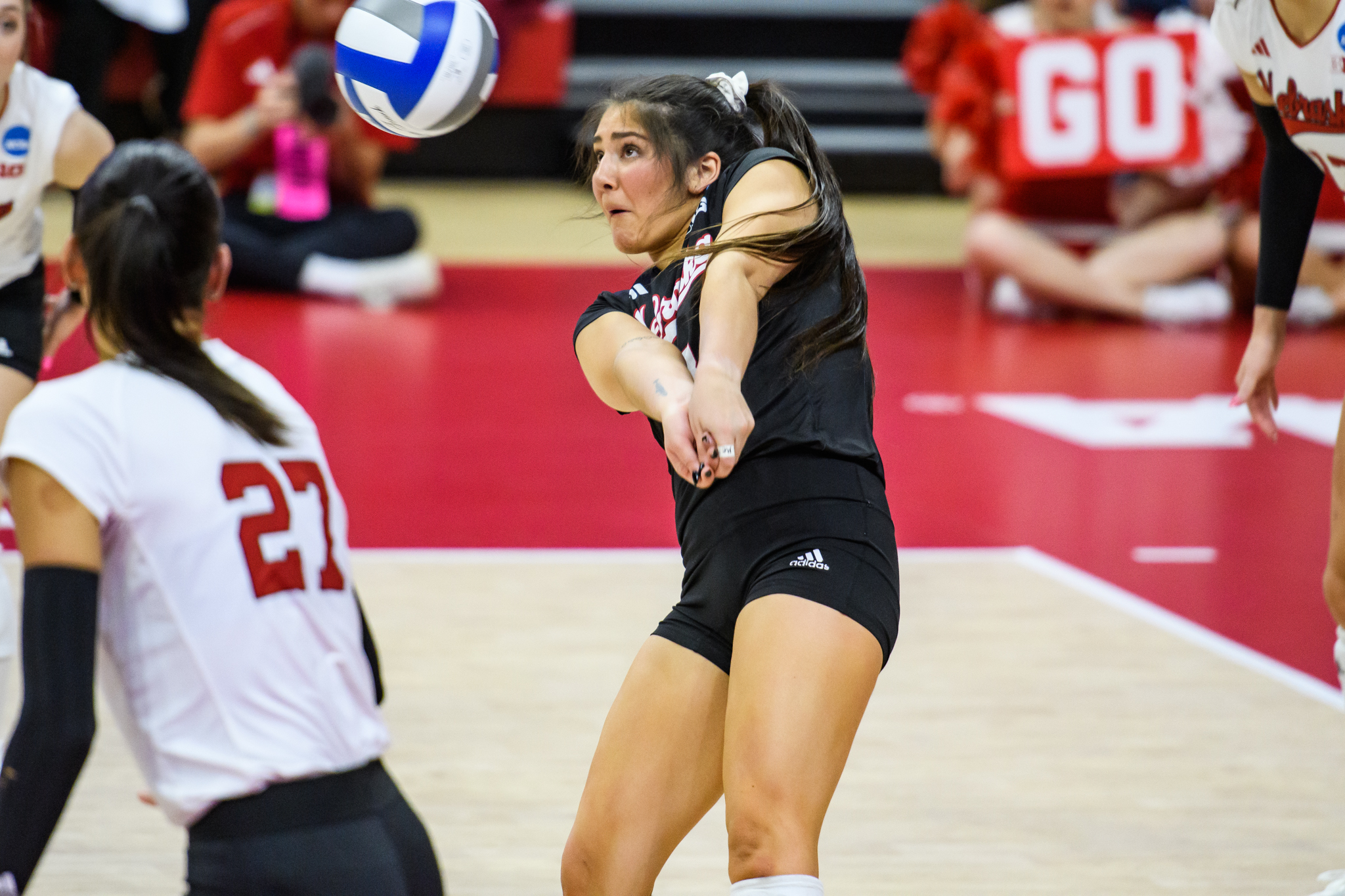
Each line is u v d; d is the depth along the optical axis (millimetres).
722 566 8609
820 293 8664
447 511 21172
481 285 38344
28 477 7090
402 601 17641
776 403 8578
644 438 25375
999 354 32188
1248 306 37156
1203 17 35219
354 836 7367
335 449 24000
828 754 7930
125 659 7277
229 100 33406
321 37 33781
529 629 16781
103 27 42312
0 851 6738
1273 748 13883
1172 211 36094
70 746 6773
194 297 7625
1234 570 19203
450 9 9297
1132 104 34875
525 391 28078
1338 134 10625
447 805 12453
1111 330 35125
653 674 8875
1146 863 11625
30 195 12102
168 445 7320
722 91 9094
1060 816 12422
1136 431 26047
